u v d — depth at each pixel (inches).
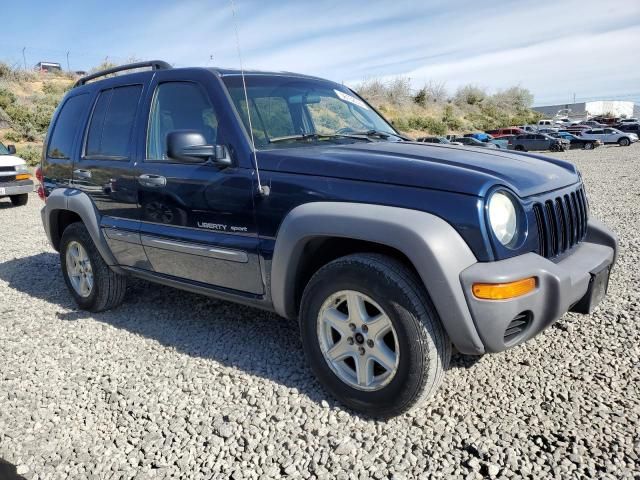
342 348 111.5
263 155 122.5
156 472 96.3
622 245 240.8
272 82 147.0
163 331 161.0
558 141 1274.6
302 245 112.7
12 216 438.0
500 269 95.3
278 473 94.6
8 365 142.9
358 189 107.4
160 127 147.9
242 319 166.7
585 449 95.0
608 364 125.8
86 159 171.2
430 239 95.3
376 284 102.3
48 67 1638.8
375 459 96.3
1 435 110.0
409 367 100.3
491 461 93.0
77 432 110.1
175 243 140.2
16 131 963.3
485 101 2532.0
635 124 1567.4
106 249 166.7
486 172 106.7
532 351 133.6
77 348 152.1
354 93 175.6
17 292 213.5
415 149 124.3
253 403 116.3
